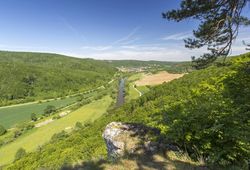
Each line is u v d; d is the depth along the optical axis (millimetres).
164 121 6508
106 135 7465
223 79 8703
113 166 4879
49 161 22547
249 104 6320
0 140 54375
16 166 28953
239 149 4672
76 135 33812
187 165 4734
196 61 7395
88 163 5117
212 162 4695
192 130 5449
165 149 5754
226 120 5422
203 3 6281
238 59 9953
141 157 5395
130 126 7512
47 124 65750
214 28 6695
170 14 6738
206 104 6375
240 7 6375
